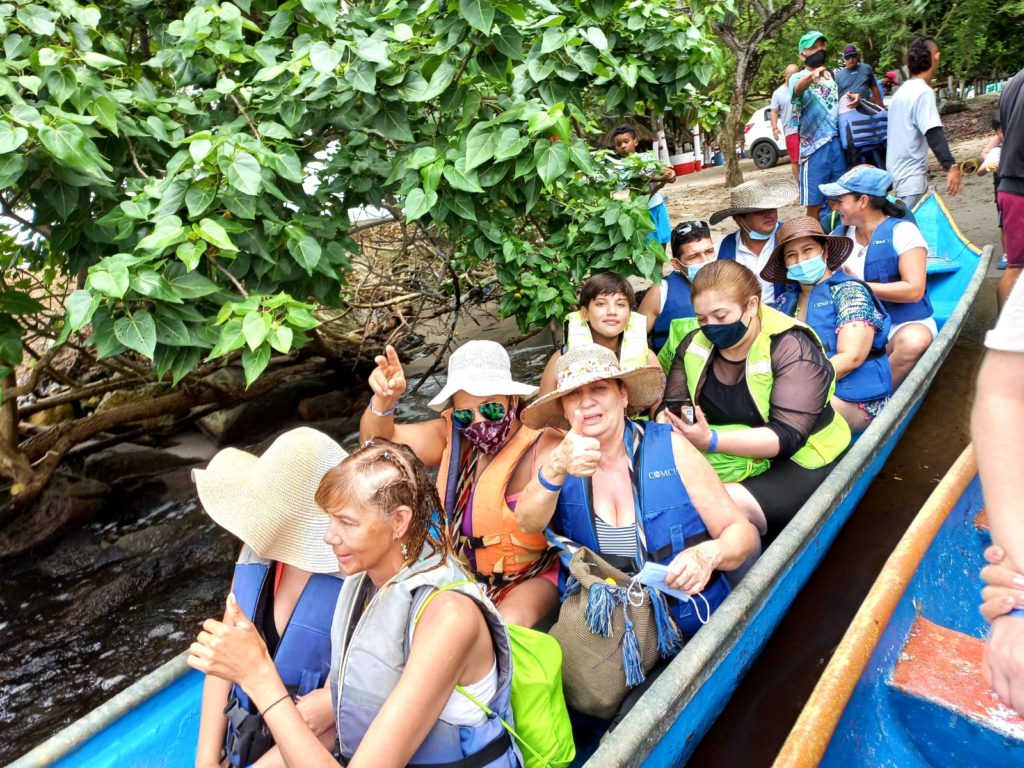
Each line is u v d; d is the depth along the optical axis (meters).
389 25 3.41
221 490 1.85
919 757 1.89
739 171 12.92
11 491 4.74
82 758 2.05
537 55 3.12
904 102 5.62
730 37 12.16
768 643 2.59
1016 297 1.15
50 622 3.87
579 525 2.19
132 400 5.94
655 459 2.15
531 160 3.00
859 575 2.94
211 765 1.83
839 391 3.49
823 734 1.69
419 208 2.98
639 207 3.91
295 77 3.14
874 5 15.11
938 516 2.40
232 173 2.69
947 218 5.52
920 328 3.95
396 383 2.50
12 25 2.92
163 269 2.75
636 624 2.02
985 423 1.17
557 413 2.27
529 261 4.38
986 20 13.80
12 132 2.46
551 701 1.79
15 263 4.38
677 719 1.92
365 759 1.32
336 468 1.52
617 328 3.31
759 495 2.81
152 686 2.22
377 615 1.49
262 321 2.58
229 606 1.48
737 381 2.88
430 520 1.54
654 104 3.99
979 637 2.30
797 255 3.48
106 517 4.85
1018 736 1.89
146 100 3.22
